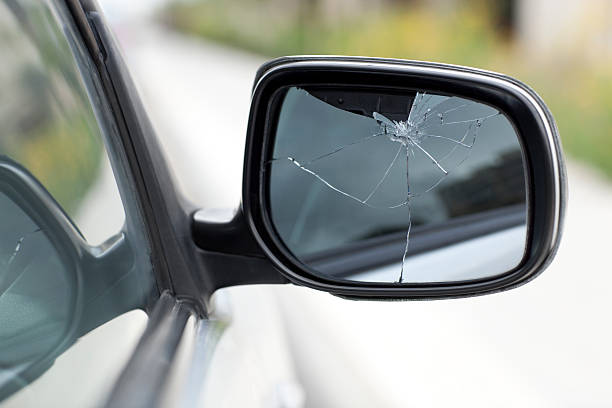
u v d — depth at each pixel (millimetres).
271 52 35281
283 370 1966
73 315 976
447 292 1368
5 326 910
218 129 9383
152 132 1346
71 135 1103
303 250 1362
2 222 956
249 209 1312
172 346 1100
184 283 1283
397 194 1418
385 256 1406
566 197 1320
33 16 1093
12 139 990
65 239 1017
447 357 3641
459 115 1376
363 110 1360
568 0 16156
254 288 2076
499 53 18156
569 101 11992
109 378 933
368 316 3982
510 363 3707
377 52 23625
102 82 1232
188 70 24172
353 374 3285
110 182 1171
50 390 859
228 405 1237
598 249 5941
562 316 4414
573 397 3406
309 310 3908
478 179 1386
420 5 24578
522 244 1331
